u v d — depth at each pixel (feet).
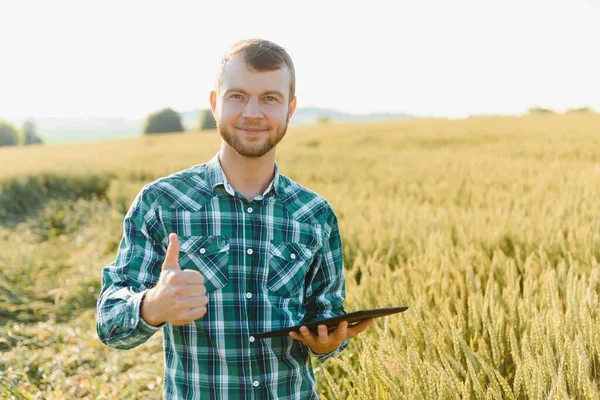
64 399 12.69
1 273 22.66
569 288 10.38
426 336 8.96
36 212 40.65
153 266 5.69
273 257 5.90
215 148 89.35
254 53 5.57
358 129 120.26
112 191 39.88
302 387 6.06
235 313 5.70
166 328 5.93
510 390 7.23
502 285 13.47
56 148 120.78
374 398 7.86
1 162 71.56
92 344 16.07
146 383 13.58
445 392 7.49
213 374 5.66
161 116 224.53
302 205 6.20
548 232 17.22
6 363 14.67
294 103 6.10
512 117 130.82
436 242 17.29
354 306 11.97
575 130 86.38
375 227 20.49
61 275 23.86
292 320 5.81
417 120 138.21
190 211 5.84
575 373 7.43
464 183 36.45
